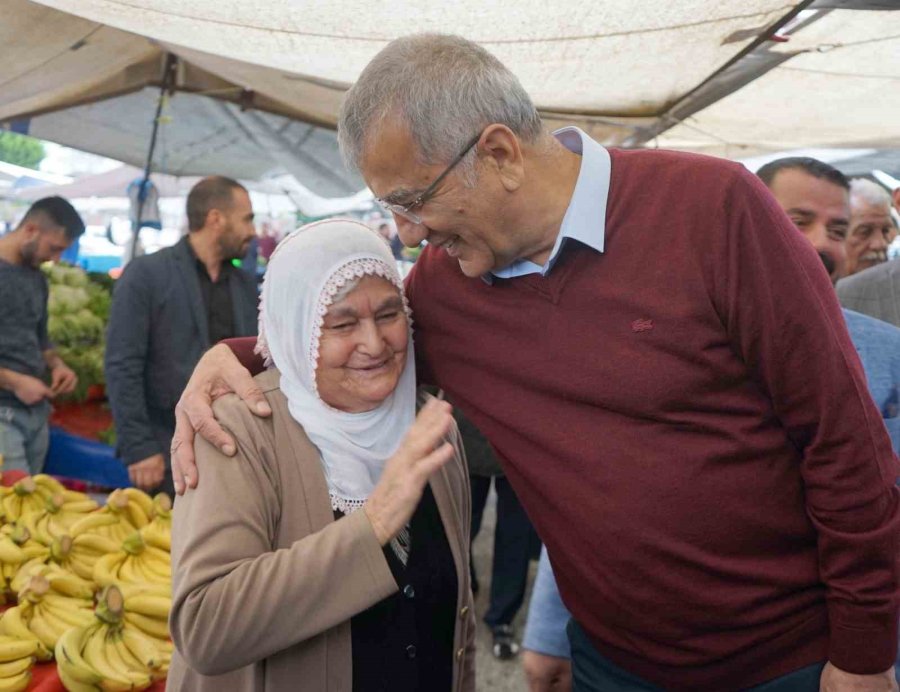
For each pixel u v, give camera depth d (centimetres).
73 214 362
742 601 125
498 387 135
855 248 271
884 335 165
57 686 158
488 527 536
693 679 132
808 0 204
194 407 124
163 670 166
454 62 117
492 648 361
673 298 120
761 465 123
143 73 423
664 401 122
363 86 119
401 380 137
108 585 172
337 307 122
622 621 133
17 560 190
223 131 524
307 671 119
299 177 567
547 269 125
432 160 116
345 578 109
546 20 221
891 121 356
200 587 109
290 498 123
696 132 402
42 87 393
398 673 127
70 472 390
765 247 116
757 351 118
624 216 123
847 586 120
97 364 427
